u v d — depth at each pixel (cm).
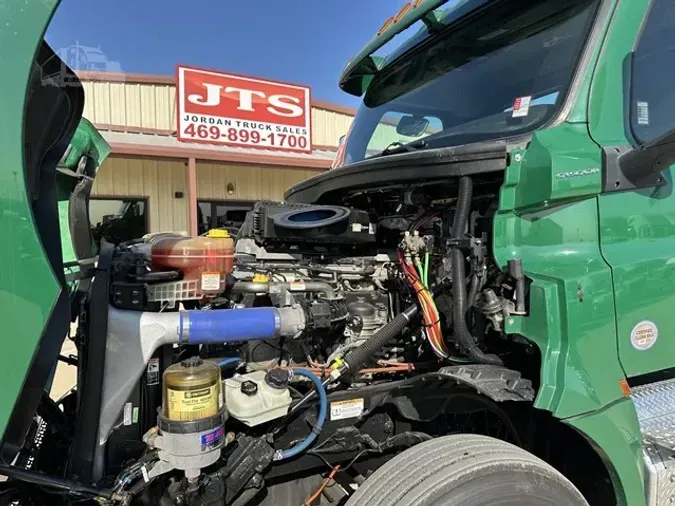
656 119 209
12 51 125
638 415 190
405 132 288
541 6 224
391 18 281
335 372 189
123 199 1224
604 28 198
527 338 175
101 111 1232
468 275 192
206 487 164
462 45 263
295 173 1450
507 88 228
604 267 181
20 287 126
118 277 176
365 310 218
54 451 191
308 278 229
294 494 206
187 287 177
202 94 1292
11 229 125
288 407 179
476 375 172
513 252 181
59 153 156
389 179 212
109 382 164
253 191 1393
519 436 200
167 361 178
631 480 177
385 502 155
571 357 169
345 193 263
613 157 185
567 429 208
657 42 216
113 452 167
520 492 156
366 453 206
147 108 1296
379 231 256
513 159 180
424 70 286
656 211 200
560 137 182
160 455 154
